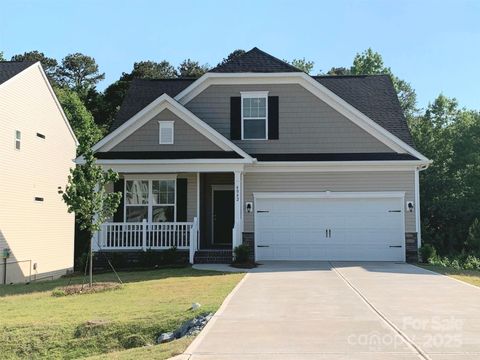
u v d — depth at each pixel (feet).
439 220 121.49
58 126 90.17
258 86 68.69
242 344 24.02
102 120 167.22
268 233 66.23
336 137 67.62
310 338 24.98
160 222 65.21
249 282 44.86
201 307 32.96
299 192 66.23
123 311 34.40
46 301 40.01
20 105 76.02
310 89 68.18
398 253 65.10
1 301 41.16
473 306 32.99
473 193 120.57
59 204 90.07
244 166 66.13
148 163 62.13
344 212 66.03
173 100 63.93
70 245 94.48
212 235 70.90
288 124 68.08
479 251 97.25
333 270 53.98
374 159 65.26
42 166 83.66
